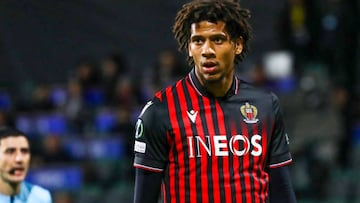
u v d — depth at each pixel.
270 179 12.34
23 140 17.77
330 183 36.78
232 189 11.58
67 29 49.62
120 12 50.28
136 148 12.09
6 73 47.97
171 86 12.23
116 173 37.25
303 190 36.16
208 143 11.70
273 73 41.59
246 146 11.80
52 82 48.44
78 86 40.47
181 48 12.16
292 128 38.03
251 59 46.72
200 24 11.59
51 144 37.41
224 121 11.87
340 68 41.72
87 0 50.03
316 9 41.44
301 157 36.66
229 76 11.97
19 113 41.22
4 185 17.64
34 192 17.97
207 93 11.98
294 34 41.62
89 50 49.53
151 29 50.03
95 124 39.53
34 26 49.34
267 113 12.09
